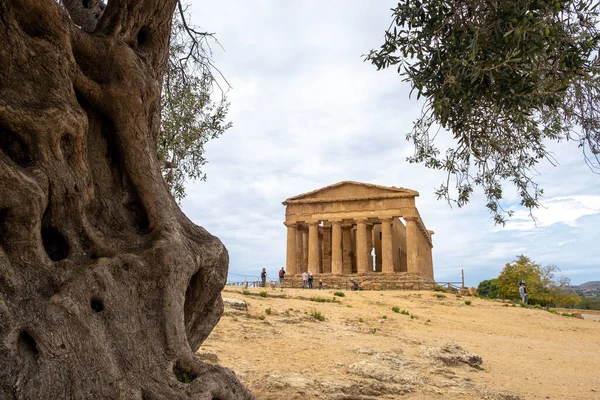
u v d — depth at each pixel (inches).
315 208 2046.0
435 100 197.9
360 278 1899.6
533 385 444.8
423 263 2203.5
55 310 140.1
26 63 155.9
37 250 147.3
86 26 226.4
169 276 172.7
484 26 186.4
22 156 153.4
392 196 1950.1
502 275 2298.2
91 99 181.5
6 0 152.1
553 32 176.4
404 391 358.3
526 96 191.6
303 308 796.6
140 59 194.9
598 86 203.5
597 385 461.1
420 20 204.5
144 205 187.8
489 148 271.1
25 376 128.0
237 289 1006.4
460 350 530.6
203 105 387.5
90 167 181.2
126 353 150.9
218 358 403.2
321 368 408.2
